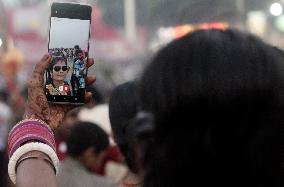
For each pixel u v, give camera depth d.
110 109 2.33
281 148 1.36
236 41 1.40
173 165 1.36
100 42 13.09
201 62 1.36
